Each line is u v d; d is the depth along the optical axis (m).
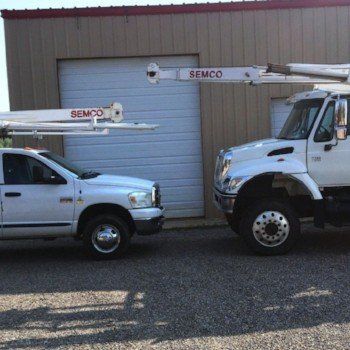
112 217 8.15
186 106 12.38
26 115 8.72
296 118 8.60
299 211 8.34
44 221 8.09
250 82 8.56
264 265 7.45
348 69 8.02
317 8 12.12
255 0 11.98
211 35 12.02
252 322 5.16
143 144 12.41
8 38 11.77
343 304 5.60
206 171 12.30
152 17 11.92
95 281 6.93
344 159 7.97
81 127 8.57
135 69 12.23
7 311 5.78
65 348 4.67
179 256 8.30
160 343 4.71
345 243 8.88
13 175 8.15
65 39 11.84
